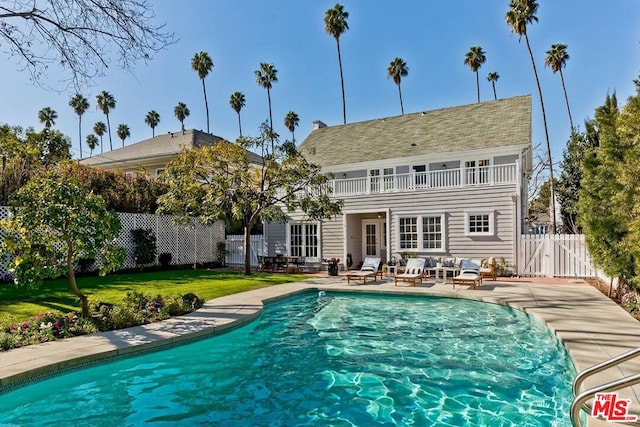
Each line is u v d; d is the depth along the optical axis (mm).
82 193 7762
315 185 18594
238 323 8328
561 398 5238
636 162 7715
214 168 18141
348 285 13820
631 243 8172
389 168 20750
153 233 18891
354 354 7172
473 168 17078
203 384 5848
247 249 17438
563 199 24703
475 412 4914
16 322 7422
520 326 8781
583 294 11000
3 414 4883
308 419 4820
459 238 17125
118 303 9508
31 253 7348
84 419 4766
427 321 9484
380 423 4707
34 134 17812
